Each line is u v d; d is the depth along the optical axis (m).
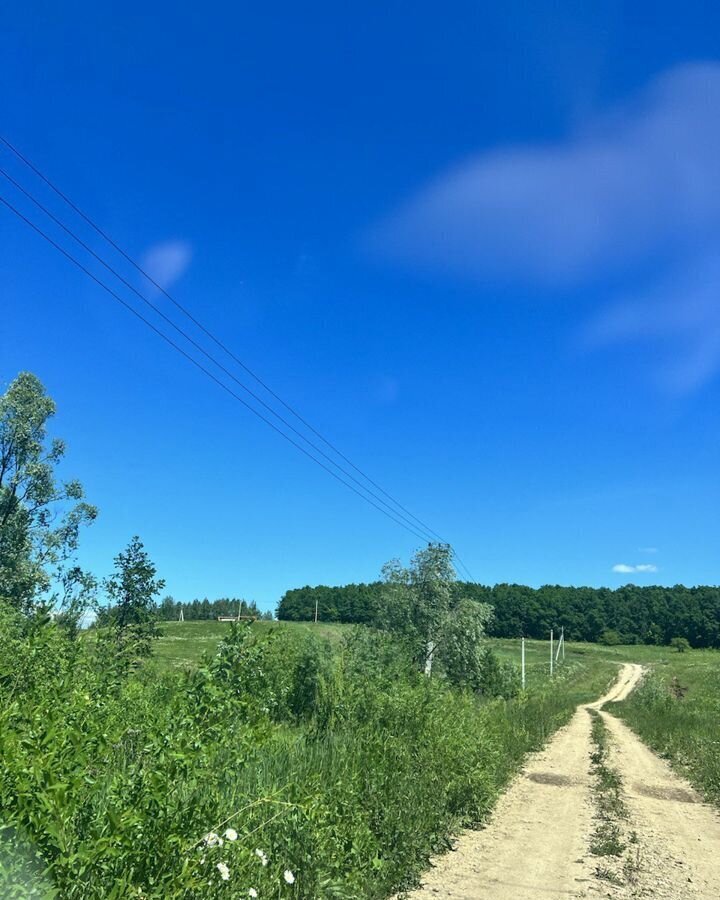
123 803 3.63
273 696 10.77
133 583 11.41
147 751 4.10
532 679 72.38
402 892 6.75
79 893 3.25
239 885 4.19
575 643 136.88
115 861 3.47
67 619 9.25
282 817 5.19
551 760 19.88
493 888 7.25
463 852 8.85
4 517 32.62
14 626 7.37
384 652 16.33
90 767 3.84
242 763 4.73
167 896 3.52
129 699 6.34
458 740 11.71
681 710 38.78
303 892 5.21
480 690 39.69
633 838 9.96
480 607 40.47
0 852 2.96
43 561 31.34
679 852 9.59
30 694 4.60
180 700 4.59
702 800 14.75
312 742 10.66
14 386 34.47
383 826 7.58
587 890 7.39
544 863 8.52
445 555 39.47
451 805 10.59
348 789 7.27
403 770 9.34
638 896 7.29
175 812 3.84
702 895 7.47
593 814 12.06
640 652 128.50
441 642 39.03
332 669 14.13
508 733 18.88
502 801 12.95
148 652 11.09
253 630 5.54
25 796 3.08
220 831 4.23
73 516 34.88
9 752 3.20
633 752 23.52
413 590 39.47
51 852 3.13
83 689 5.02
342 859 6.04
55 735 3.52
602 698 73.44
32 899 2.92
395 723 11.27
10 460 34.34
